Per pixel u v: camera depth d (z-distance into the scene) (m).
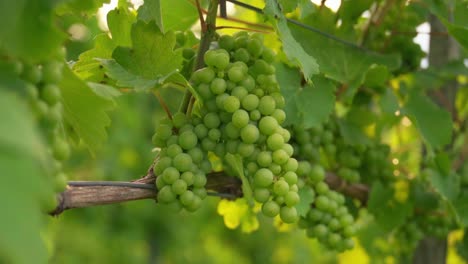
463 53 1.12
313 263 2.32
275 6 0.82
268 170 0.80
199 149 0.83
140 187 0.82
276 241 3.01
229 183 0.90
